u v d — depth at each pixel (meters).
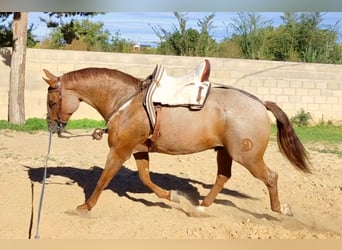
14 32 13.95
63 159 9.91
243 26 20.77
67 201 7.10
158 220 6.45
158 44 20.86
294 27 21.03
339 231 6.23
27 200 7.05
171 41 20.62
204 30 20.48
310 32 20.88
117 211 6.80
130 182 8.30
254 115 6.16
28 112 15.08
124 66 15.91
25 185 7.75
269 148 12.13
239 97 6.25
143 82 6.43
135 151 6.47
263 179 6.27
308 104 17.31
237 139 6.13
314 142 13.57
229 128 6.14
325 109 17.45
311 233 6.08
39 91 15.12
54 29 20.81
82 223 6.23
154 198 7.44
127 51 21.22
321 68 17.31
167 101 6.17
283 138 6.41
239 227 6.21
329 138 14.38
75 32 19.48
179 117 6.17
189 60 16.36
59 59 15.34
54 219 6.31
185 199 7.23
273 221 6.55
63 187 7.73
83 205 6.50
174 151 6.36
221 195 7.77
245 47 20.80
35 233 5.82
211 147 6.32
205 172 9.29
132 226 6.16
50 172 8.67
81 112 15.55
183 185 8.30
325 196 7.86
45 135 12.81
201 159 10.45
